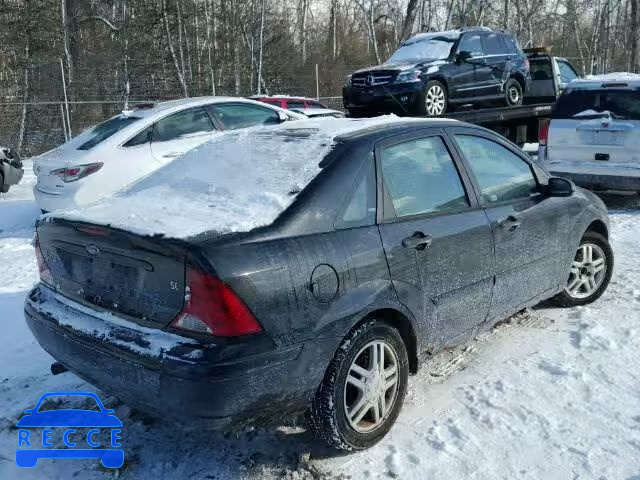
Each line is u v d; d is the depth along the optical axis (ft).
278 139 12.21
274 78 88.63
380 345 10.50
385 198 10.94
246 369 8.53
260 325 8.72
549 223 14.53
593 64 104.63
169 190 11.34
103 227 9.47
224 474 9.95
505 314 13.82
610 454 10.21
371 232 10.44
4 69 69.82
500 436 10.79
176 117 27.35
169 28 80.53
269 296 8.83
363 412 10.24
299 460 10.23
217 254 8.63
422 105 36.32
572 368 13.03
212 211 9.93
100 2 84.07
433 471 9.91
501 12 106.83
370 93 37.01
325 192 10.12
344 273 9.78
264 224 9.40
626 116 27.07
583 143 28.07
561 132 28.66
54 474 10.02
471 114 36.52
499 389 12.33
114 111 68.80
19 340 15.26
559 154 28.86
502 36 43.32
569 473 9.78
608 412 11.42
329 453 10.44
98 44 78.18
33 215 31.89
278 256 9.09
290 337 9.01
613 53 108.88
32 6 76.07
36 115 60.49
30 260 23.36
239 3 87.40
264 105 30.17
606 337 14.47
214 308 8.46
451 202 12.28
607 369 13.03
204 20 87.20
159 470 10.09
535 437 10.73
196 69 83.30
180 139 27.09
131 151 25.86
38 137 60.59
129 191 12.07
